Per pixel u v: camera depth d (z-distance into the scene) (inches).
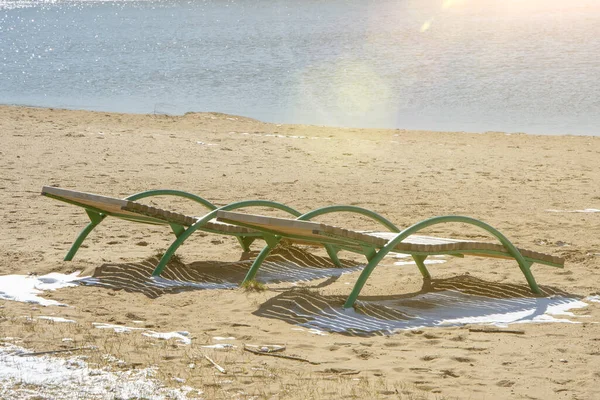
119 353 305.3
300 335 350.6
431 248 418.3
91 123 1238.3
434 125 1480.1
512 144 1152.8
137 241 552.1
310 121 1519.4
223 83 2133.4
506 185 824.9
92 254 504.7
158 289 425.7
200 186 773.9
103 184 767.1
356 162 952.9
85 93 1988.2
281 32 3649.1
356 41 3164.4
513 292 434.6
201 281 452.1
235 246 546.0
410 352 328.5
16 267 463.2
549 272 483.8
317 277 469.7
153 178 807.7
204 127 1252.5
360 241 399.2
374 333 358.6
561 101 1774.1
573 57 2564.0
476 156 1027.9
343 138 1175.0
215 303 401.7
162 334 340.5
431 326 371.9
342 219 648.4
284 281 458.6
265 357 315.0
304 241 473.7
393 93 1925.4
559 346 336.8
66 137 1060.5
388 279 465.1
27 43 3518.7
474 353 326.6
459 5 5506.9
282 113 1621.6
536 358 319.9
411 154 1032.2
